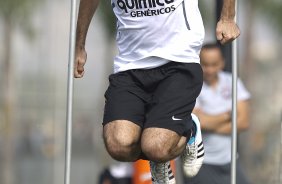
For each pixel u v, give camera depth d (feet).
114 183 64.23
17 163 202.08
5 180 182.09
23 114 214.48
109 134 39.45
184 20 40.42
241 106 59.21
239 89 59.52
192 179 54.70
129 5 40.83
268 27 189.67
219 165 56.75
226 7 40.06
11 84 183.11
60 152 196.95
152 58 40.52
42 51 212.02
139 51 40.83
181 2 40.40
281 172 53.01
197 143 41.63
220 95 57.72
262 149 135.74
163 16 40.34
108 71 203.10
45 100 213.25
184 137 39.86
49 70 213.25
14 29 169.78
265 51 272.31
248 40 214.48
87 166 190.60
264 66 262.47
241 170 59.06
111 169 64.90
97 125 201.77
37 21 169.07
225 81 58.18
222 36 40.09
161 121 39.19
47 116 211.82
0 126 184.14
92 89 234.79
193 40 40.42
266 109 142.92
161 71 40.42
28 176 187.93
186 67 40.16
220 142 56.90
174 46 40.29
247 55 216.54
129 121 39.63
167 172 40.63
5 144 182.29
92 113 227.40
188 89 39.93
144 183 58.80
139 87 40.63
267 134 127.13
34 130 211.00
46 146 204.54
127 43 41.24
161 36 40.47
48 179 188.75
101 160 158.81
